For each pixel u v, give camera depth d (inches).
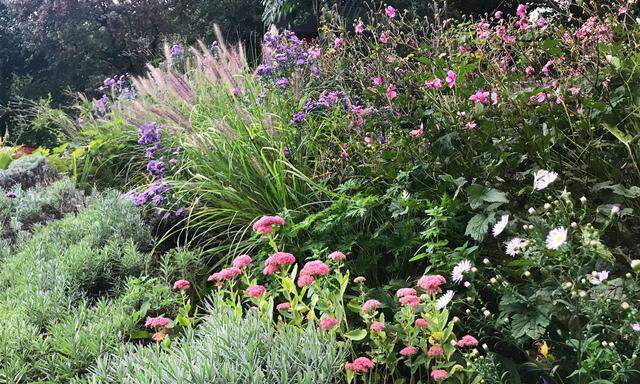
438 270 113.4
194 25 884.0
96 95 882.1
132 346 101.0
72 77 905.5
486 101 129.0
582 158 126.5
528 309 96.0
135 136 227.5
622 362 82.7
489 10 335.9
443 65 152.5
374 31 182.1
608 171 122.3
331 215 137.0
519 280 110.9
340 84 193.8
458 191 124.0
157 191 161.5
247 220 155.3
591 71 132.3
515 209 125.4
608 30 140.0
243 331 91.3
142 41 832.3
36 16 904.9
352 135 160.4
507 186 127.3
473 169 131.1
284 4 420.8
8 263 143.6
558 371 95.4
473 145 131.5
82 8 861.2
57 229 159.9
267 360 86.5
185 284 114.7
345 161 158.4
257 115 178.5
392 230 134.4
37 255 141.3
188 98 207.5
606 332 89.4
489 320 97.0
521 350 98.1
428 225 126.4
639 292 92.7
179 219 160.2
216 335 91.6
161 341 104.7
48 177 228.8
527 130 126.9
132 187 212.7
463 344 89.0
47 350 103.0
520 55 150.3
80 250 136.9
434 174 132.9
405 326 96.5
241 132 172.6
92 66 909.2
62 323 109.3
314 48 210.7
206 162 169.3
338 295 104.3
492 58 156.9
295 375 85.2
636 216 114.5
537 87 134.0
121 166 228.1
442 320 92.2
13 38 1006.4
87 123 272.2
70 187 206.1
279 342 92.0
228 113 189.8
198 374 81.7
